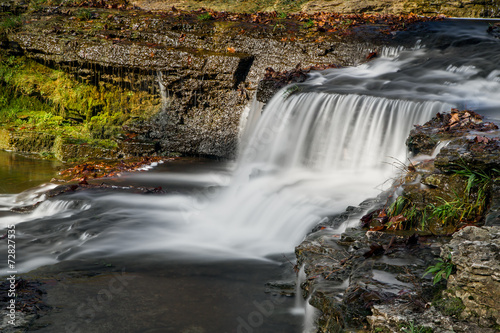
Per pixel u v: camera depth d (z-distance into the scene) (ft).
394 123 27.30
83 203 27.22
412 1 52.70
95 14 47.91
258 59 39.86
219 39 41.70
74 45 43.68
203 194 28.71
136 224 24.30
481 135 19.83
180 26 44.14
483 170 16.61
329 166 29.66
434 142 20.33
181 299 16.93
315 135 30.55
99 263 19.85
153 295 17.19
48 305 16.43
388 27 41.45
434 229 16.30
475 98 27.81
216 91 39.75
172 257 20.52
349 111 29.17
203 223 24.90
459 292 11.71
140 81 42.19
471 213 16.16
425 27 40.40
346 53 38.06
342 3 53.62
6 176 34.96
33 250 21.65
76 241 22.52
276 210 24.07
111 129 42.27
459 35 37.60
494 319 10.93
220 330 15.12
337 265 15.19
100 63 42.57
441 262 13.12
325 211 22.40
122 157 39.73
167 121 41.27
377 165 27.53
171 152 40.16
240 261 20.15
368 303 12.53
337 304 13.08
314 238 17.58
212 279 18.51
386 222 17.07
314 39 39.60
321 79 34.55
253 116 37.04
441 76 32.40
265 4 56.29
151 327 15.21
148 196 28.84
